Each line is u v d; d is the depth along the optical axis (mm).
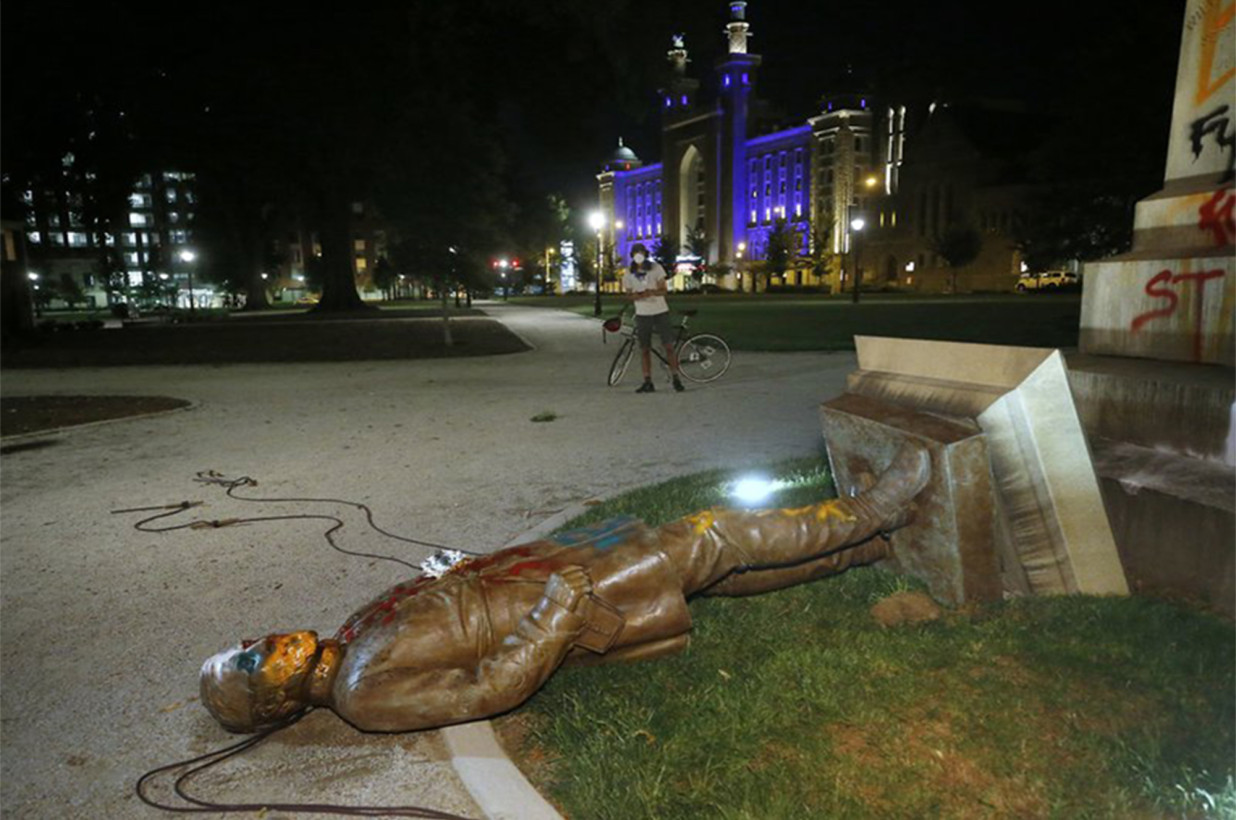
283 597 4898
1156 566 3945
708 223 158625
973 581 3760
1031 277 85000
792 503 5680
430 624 3098
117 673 4016
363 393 14070
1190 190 4629
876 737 2891
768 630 3770
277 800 2941
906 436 3848
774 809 2520
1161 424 4195
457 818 2762
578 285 146375
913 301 54625
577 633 3113
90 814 2943
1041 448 3711
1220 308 4297
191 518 6668
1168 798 2486
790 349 18703
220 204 57375
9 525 6668
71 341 30688
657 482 7109
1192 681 3098
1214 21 4559
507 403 12273
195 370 19203
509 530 6004
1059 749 2771
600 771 2797
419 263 22531
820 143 132750
